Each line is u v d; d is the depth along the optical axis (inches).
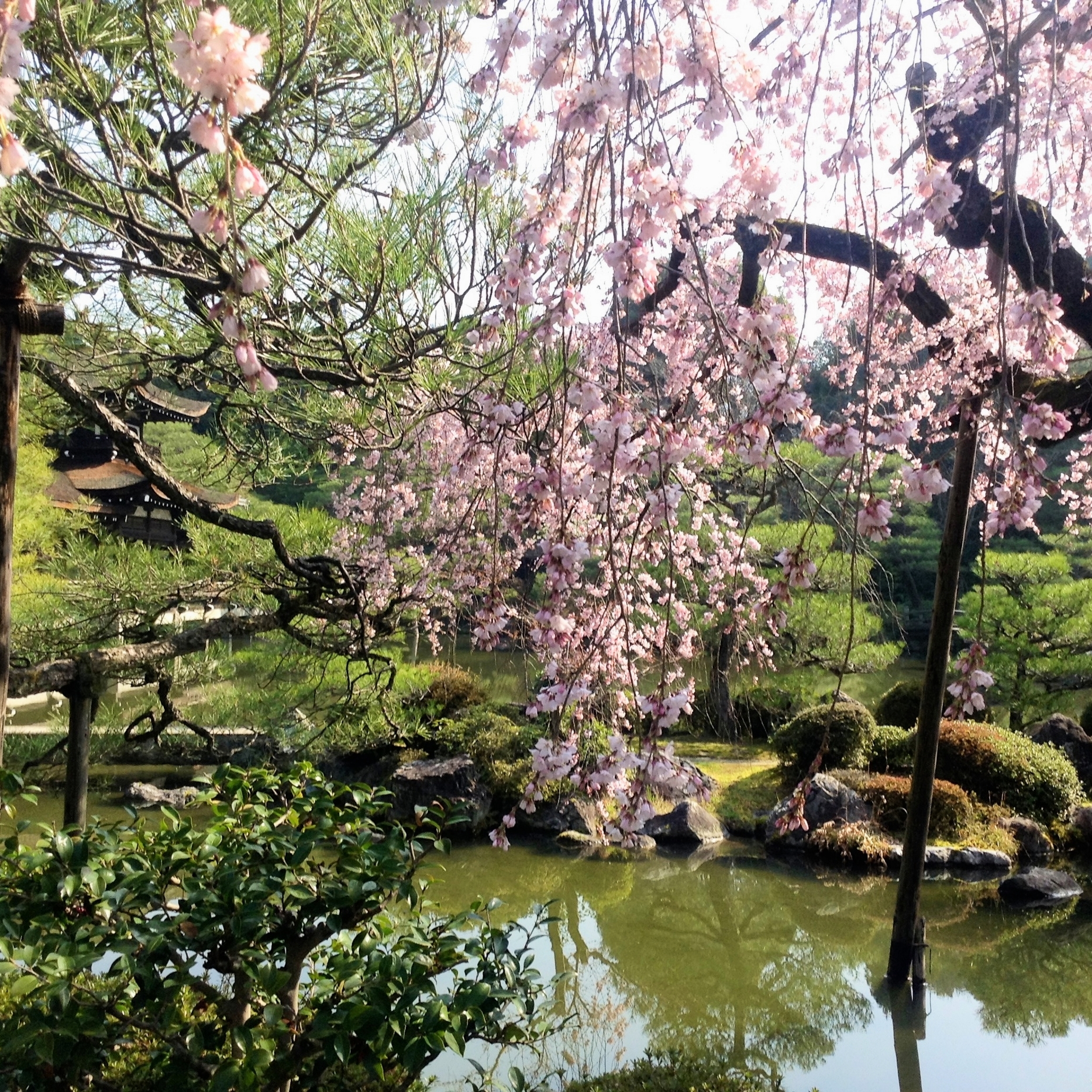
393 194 118.2
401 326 126.5
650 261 57.1
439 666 411.2
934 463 63.6
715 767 383.2
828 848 314.8
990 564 440.8
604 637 77.8
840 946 251.3
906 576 570.9
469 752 348.8
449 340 124.6
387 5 106.3
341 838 108.6
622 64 52.8
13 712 322.3
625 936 255.6
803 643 393.4
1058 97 121.6
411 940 104.5
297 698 298.2
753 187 64.6
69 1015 86.7
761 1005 215.6
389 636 205.3
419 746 359.6
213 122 36.7
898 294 114.0
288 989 105.2
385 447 157.6
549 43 59.9
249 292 42.5
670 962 239.9
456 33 104.8
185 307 135.0
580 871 302.2
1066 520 239.8
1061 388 120.5
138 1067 115.2
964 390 143.8
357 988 104.3
